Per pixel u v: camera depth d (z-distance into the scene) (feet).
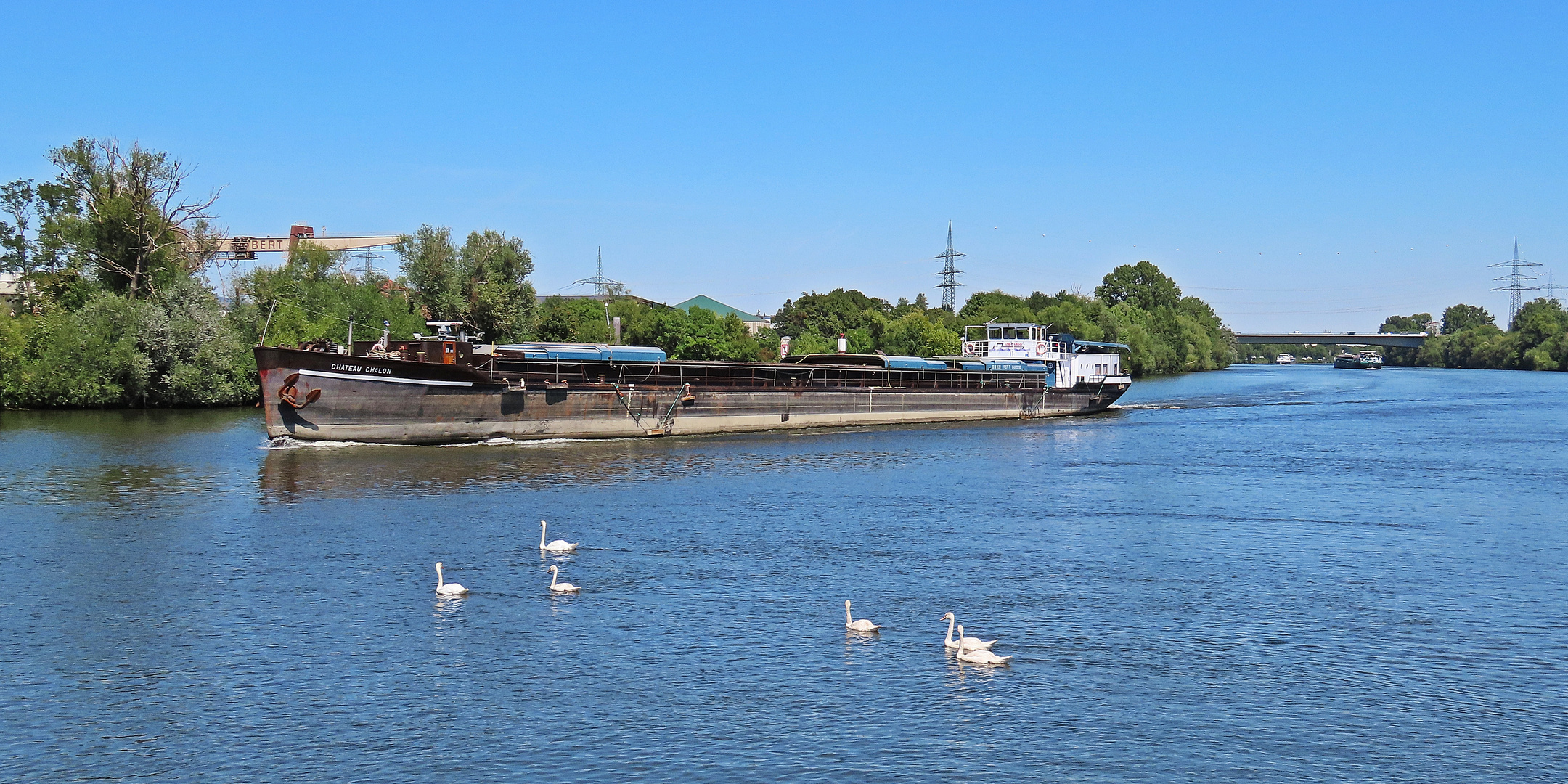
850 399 362.53
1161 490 226.79
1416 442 325.21
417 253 500.33
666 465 256.93
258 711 102.58
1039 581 147.74
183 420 352.49
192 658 115.85
